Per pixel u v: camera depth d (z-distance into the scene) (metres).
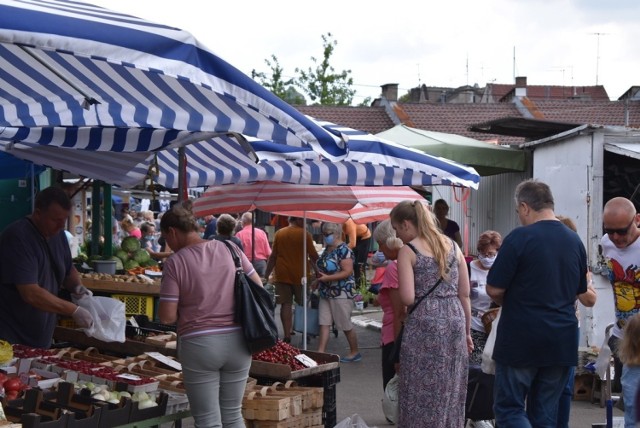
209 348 4.70
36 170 9.70
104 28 3.21
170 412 5.00
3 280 5.41
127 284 8.28
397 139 12.83
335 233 10.51
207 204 9.37
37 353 5.72
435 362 5.40
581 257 5.31
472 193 15.58
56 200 5.45
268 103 3.84
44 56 4.42
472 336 7.26
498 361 5.25
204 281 4.73
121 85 4.68
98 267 9.29
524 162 12.66
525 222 5.37
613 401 6.34
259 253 14.02
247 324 4.73
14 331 5.69
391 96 41.59
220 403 4.88
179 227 4.84
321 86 48.91
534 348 5.12
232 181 8.03
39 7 3.17
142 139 6.16
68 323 7.46
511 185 13.48
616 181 11.83
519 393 5.21
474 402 6.18
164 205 24.86
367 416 7.80
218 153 7.50
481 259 7.47
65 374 5.34
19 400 4.59
